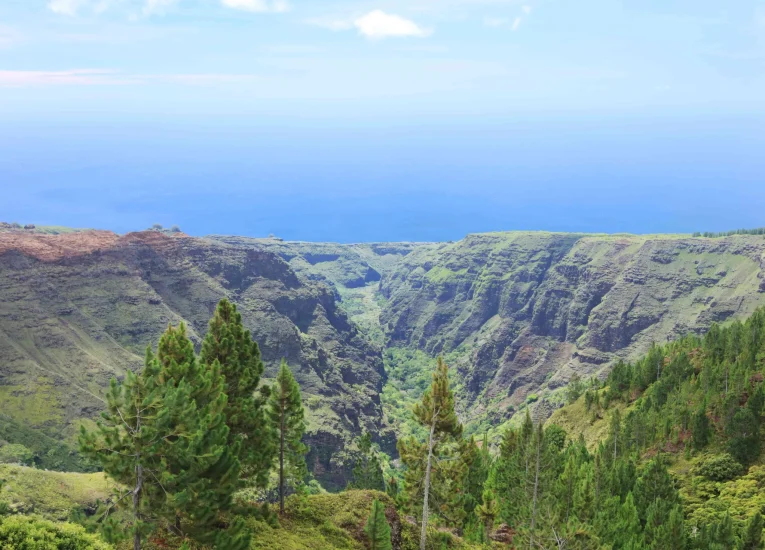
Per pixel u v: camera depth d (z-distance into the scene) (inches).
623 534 3767.2
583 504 3668.8
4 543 1584.6
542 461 3511.3
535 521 3230.8
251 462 2498.8
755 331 6540.4
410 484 2861.7
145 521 1723.7
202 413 2075.5
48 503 3988.7
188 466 1766.7
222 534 1913.1
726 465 4840.1
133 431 1654.8
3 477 3991.1
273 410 2822.3
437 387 2753.4
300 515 2886.3
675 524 3440.0
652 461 4488.2
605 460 5231.3
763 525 3801.7
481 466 4704.7
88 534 1729.8
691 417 5531.5
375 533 2635.3
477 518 3993.6
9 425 7603.4
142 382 1695.4
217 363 2405.3
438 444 2800.2
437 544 3088.1
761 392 5221.5
